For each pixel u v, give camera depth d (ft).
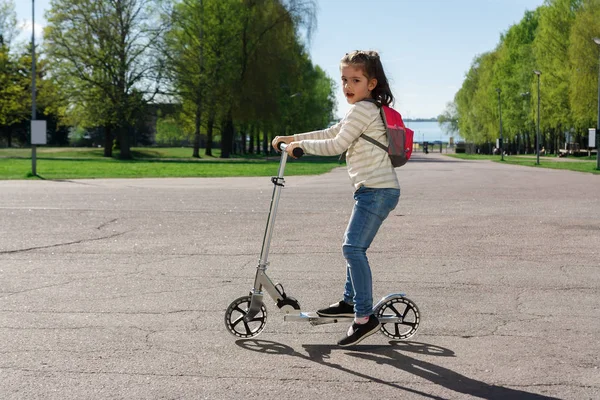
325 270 23.31
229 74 175.63
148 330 15.76
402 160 14.14
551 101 177.58
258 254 26.61
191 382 12.29
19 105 184.65
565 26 176.45
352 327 14.37
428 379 12.51
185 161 163.63
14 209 42.16
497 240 30.58
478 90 291.58
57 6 162.50
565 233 32.94
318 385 12.16
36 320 16.60
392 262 24.99
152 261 24.98
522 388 12.08
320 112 250.16
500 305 18.40
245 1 182.70
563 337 15.34
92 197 51.39
